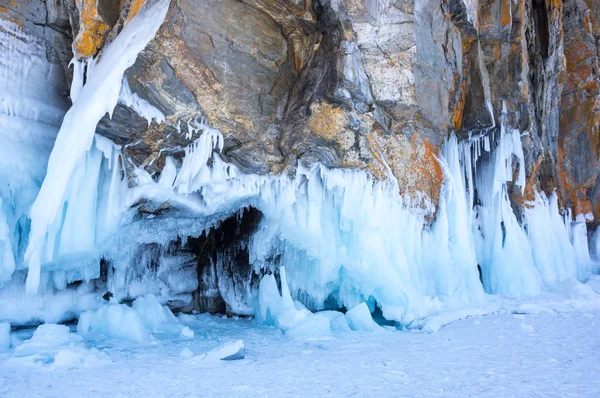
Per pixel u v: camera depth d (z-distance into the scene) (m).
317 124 6.85
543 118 12.46
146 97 5.96
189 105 6.22
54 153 5.57
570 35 13.58
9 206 6.16
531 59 12.16
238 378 4.35
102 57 5.90
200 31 6.13
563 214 13.04
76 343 5.64
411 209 8.20
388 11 7.10
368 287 7.77
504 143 10.40
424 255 8.48
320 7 6.64
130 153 6.49
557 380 4.18
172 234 7.78
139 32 5.65
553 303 8.84
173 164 6.86
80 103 5.57
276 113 7.12
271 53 6.97
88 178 6.33
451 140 9.70
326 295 8.30
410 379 4.29
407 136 8.01
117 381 4.23
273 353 5.46
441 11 8.91
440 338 6.30
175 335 6.56
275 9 6.70
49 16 6.58
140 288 7.95
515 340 6.03
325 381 4.25
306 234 7.51
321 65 6.91
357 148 7.08
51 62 6.69
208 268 8.70
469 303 8.70
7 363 4.77
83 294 7.32
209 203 7.22
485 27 10.20
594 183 13.48
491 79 10.42
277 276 8.36
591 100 13.35
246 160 7.09
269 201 7.48
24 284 6.67
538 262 11.23
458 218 8.95
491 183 10.53
